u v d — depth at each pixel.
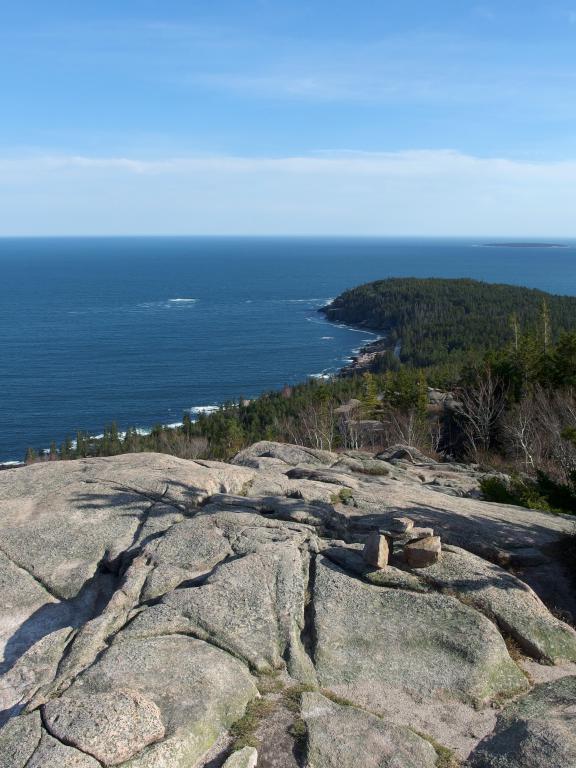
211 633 6.53
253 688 5.90
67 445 52.59
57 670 6.16
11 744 4.86
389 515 9.78
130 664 5.95
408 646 6.65
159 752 4.88
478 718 5.82
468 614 7.09
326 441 28.41
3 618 7.71
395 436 27.12
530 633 6.99
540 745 5.18
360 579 7.76
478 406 26.20
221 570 7.55
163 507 9.83
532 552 9.08
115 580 8.38
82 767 4.59
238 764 4.92
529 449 20.61
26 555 8.74
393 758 5.11
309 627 6.93
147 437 49.22
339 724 5.47
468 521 9.92
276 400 56.41
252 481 11.35
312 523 9.30
